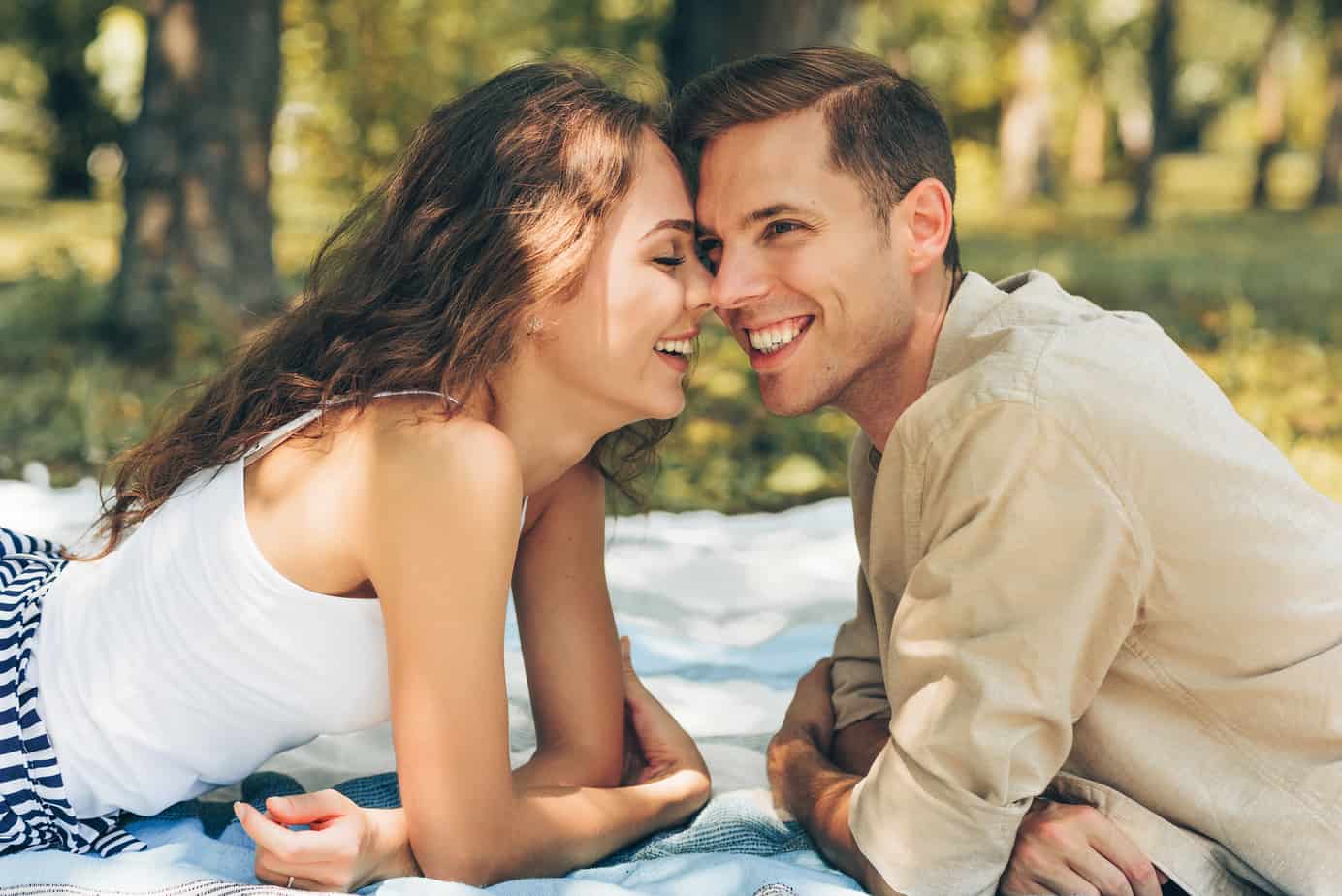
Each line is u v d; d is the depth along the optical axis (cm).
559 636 252
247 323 764
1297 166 3888
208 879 200
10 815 221
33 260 870
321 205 1733
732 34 837
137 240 780
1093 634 204
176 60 779
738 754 281
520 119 217
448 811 208
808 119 218
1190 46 3719
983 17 2475
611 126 216
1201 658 207
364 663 221
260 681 221
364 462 211
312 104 1241
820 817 231
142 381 706
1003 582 201
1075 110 3144
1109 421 198
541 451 229
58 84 2050
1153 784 210
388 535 207
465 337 212
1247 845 207
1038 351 204
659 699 308
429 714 206
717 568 400
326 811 205
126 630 223
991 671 200
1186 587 202
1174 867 207
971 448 203
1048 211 2286
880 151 220
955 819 202
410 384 214
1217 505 199
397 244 224
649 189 217
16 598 234
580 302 214
